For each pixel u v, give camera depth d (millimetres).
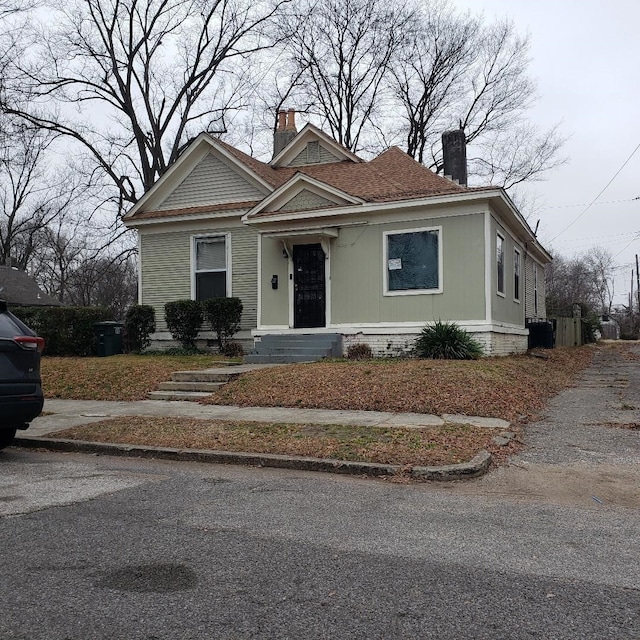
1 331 6867
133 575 3611
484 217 14156
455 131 22016
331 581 3506
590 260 79625
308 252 16234
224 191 18844
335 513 4902
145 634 2900
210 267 18688
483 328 14055
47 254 48938
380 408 9578
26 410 6965
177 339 17906
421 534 4352
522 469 6262
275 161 20812
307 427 8172
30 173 39906
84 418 9609
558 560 3820
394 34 31953
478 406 9203
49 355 18031
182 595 3324
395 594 3324
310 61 31469
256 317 17875
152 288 19281
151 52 26500
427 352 13758
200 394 11508
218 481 6066
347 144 33625
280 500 5320
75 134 26094
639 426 8242
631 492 5434
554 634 2877
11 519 4750
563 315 37781
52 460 7262
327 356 14578
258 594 3332
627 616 3055
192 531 4438
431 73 33344
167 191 19531
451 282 14445
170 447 7402
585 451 6938
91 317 18203
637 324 63219
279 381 11328
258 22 27172
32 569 3713
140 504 5191
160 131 27016
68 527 4539
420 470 6043
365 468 6297
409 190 15703
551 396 11305
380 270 15180
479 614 3080
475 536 4301
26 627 2971
